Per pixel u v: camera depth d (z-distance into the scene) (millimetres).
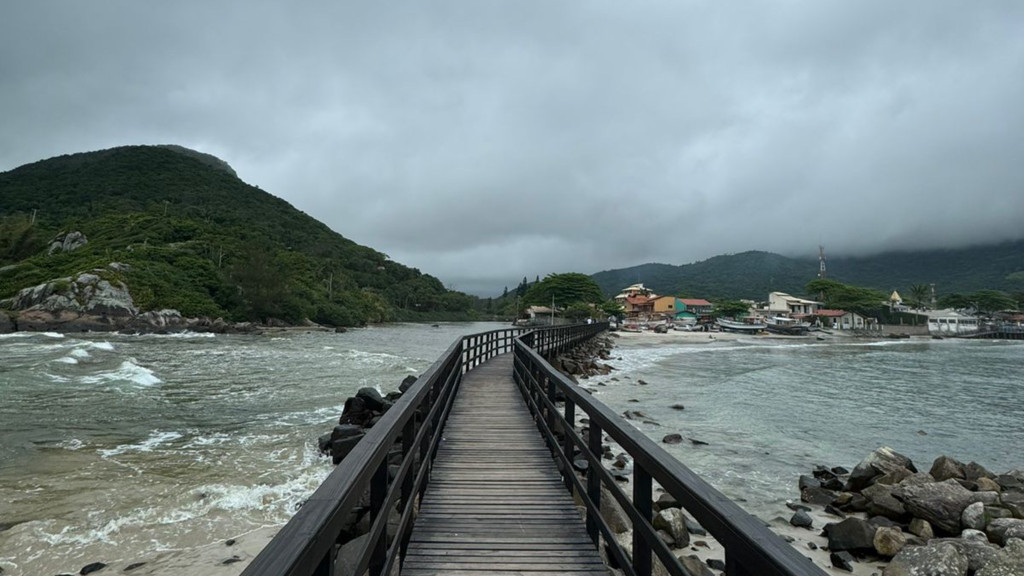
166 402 13266
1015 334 73188
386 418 2453
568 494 4336
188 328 51250
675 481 1735
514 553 3232
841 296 87875
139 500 6727
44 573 4980
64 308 46781
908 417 14500
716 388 18656
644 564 2158
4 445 9039
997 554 4789
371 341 44031
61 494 6867
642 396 16328
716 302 105000
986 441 11898
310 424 11070
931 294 103188
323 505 1363
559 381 4496
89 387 15031
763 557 1187
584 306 80688
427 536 3490
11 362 19984
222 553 5391
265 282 63906
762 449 10453
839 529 5820
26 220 87188
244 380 17438
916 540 5637
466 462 5211
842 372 25938
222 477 7652
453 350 7391
